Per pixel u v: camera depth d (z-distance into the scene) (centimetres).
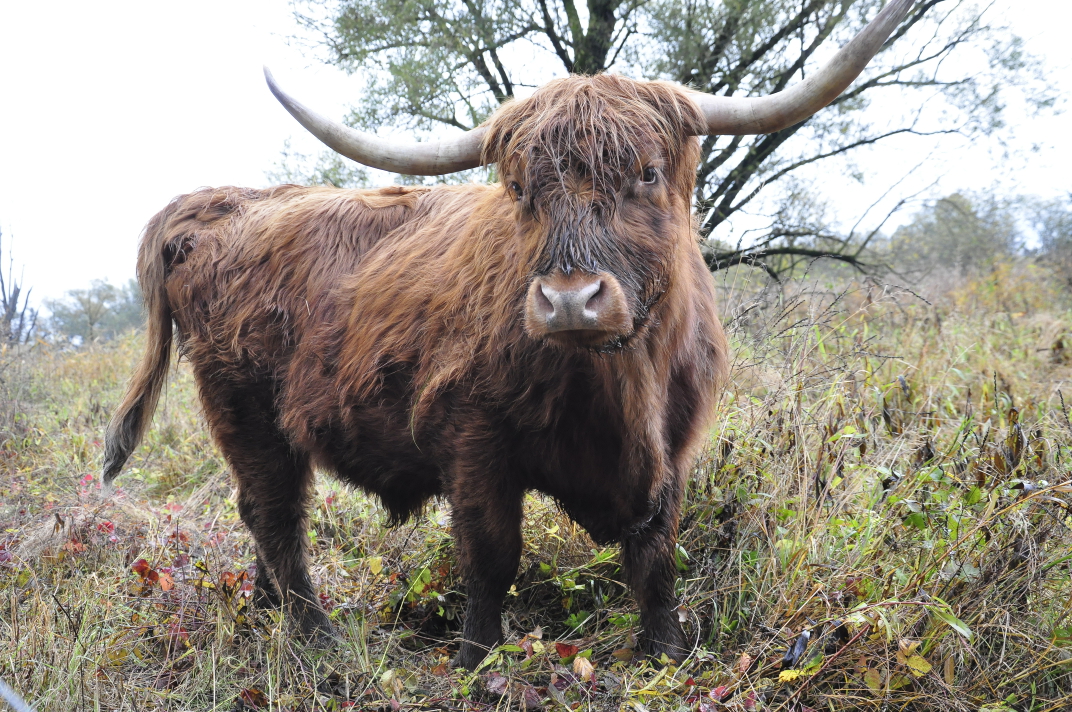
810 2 907
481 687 285
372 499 460
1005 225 1445
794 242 1014
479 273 300
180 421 636
